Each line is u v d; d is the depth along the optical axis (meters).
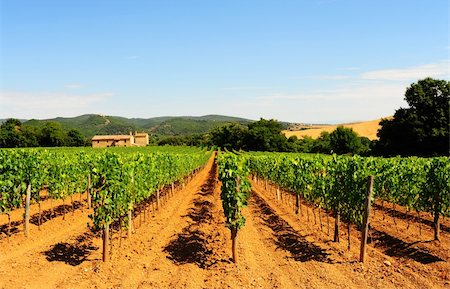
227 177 11.09
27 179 13.42
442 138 48.47
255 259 11.38
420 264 10.80
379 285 9.14
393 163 18.83
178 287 8.97
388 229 14.84
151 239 13.50
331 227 15.78
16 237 12.96
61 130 107.00
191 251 12.15
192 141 130.50
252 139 98.44
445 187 12.66
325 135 86.44
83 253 11.62
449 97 50.06
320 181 15.11
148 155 19.86
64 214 16.78
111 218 11.17
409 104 52.81
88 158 20.75
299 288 8.98
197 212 19.84
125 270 10.07
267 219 18.08
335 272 10.11
